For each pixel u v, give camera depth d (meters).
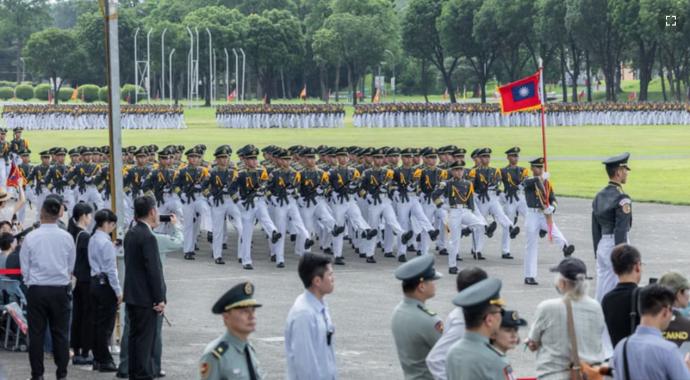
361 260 45.97
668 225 54.34
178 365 27.00
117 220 27.81
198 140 122.56
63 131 148.00
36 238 25.08
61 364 25.36
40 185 54.72
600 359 18.48
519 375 25.25
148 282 24.36
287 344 17.67
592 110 156.75
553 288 38.12
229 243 51.16
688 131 139.12
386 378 25.50
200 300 36.09
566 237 50.75
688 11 181.00
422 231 45.25
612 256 20.05
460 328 16.98
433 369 17.03
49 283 25.02
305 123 153.12
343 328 31.30
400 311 17.75
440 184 44.56
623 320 19.72
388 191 45.72
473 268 17.64
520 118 153.00
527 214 39.16
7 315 29.08
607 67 198.50
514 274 41.44
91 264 26.12
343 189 45.16
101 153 54.56
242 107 153.62
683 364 15.73
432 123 153.75
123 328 26.44
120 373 25.86
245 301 15.98
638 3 184.88
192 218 46.28
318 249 49.00
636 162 92.12
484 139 122.19
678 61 198.00
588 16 191.88
